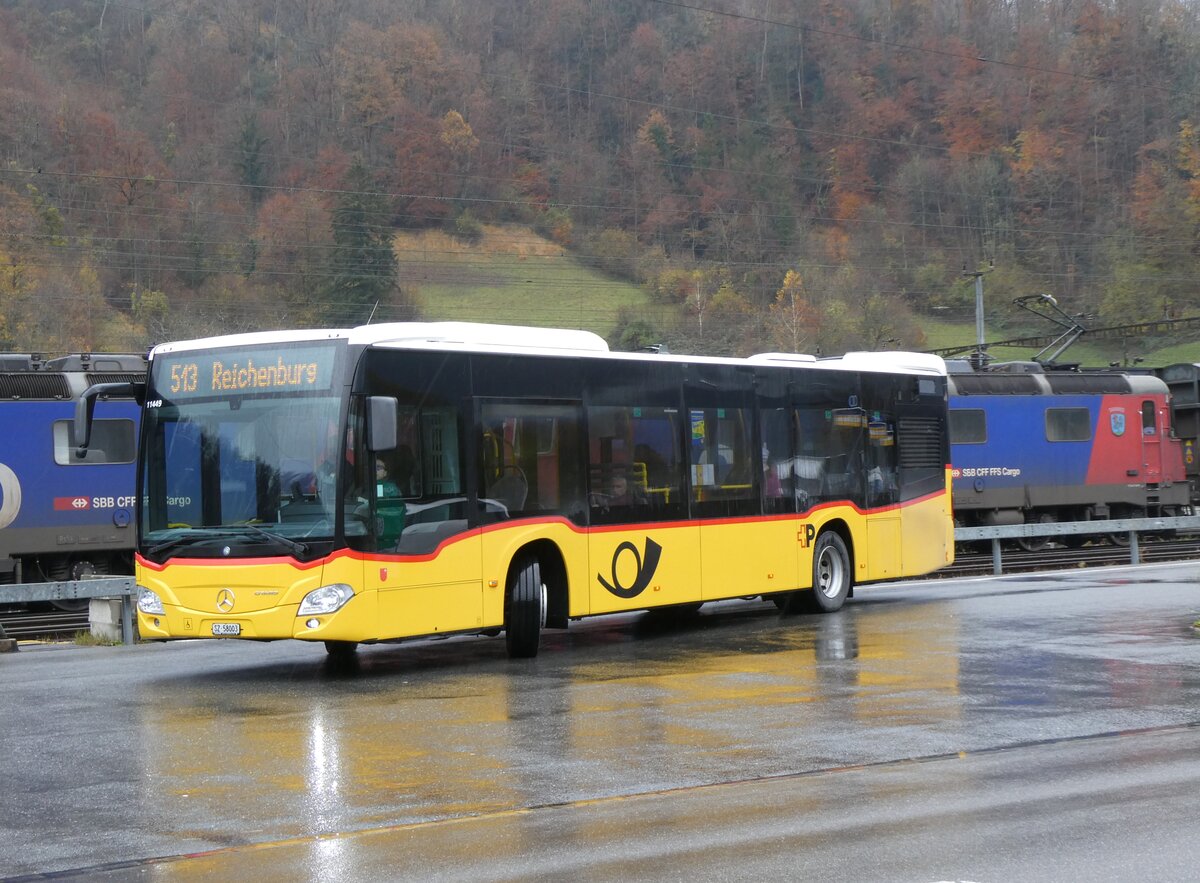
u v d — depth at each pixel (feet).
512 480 51.75
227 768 33.17
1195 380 140.26
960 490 122.93
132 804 29.71
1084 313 294.87
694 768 32.37
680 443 58.85
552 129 299.79
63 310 220.64
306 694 44.78
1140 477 132.77
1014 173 309.42
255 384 47.93
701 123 316.60
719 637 58.70
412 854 25.46
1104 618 61.31
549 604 53.88
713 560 59.88
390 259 243.40
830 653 52.01
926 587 81.61
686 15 346.33
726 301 261.65
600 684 45.68
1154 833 26.23
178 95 288.92
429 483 48.88
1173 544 125.39
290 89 287.69
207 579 47.03
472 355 50.83
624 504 56.08
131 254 235.81
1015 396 126.52
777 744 35.01
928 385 72.74
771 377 63.67
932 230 304.71
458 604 49.47
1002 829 26.58
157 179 258.16
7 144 256.32
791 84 331.77
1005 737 35.68
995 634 56.34
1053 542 132.98
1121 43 321.52
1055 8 334.85
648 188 290.35
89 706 42.57
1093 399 130.52
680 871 24.02
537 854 25.27
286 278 245.24
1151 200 300.61
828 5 339.98
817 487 65.82
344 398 46.75
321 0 307.58
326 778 31.91
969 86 322.14
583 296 263.29
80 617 77.66
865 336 267.18
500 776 31.86
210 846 26.32
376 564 46.80
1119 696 41.57
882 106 326.24
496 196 282.56
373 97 284.41
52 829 27.78
